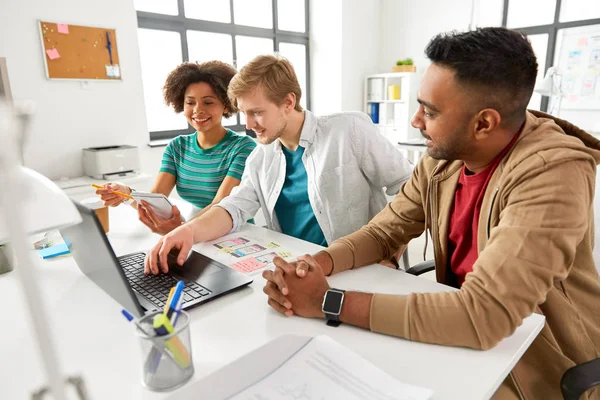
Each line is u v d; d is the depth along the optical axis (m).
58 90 2.92
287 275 0.82
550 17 4.26
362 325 0.75
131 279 0.97
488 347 0.68
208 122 1.85
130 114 3.31
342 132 1.43
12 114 0.24
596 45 4.02
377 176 1.48
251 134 4.75
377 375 0.62
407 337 0.71
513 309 0.68
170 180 2.00
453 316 0.69
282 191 1.54
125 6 3.16
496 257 0.71
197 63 1.88
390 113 5.28
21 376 0.63
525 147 0.82
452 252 1.07
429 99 0.82
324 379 0.62
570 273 0.87
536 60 0.79
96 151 2.88
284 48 5.04
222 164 1.87
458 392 0.59
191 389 0.59
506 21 4.52
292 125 1.40
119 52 3.17
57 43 2.86
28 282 0.23
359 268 1.05
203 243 1.24
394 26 5.30
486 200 0.89
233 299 0.88
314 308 0.79
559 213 0.71
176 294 0.63
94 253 0.81
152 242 1.29
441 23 4.89
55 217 0.43
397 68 5.00
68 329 0.76
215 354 0.68
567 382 0.74
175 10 3.91
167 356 0.58
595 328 0.89
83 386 0.46
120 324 0.78
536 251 0.69
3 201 0.23
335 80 5.11
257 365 0.65
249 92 1.28
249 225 1.44
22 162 0.24
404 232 1.17
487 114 0.79
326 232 1.48
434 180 1.06
